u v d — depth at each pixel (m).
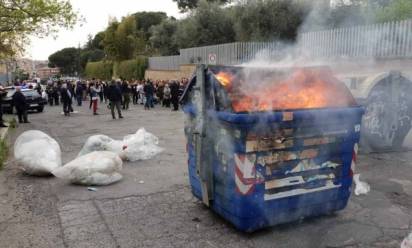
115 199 5.45
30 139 7.18
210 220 4.64
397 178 6.22
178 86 19.72
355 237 4.14
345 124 4.33
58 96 26.45
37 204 5.29
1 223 4.66
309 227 4.39
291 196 4.18
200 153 4.45
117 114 17.97
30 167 6.62
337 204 4.51
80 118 16.78
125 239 4.17
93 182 6.05
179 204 5.21
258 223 4.10
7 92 20.44
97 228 4.47
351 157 4.48
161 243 4.06
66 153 8.82
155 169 7.06
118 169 6.38
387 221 4.54
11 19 15.95
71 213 4.94
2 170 7.15
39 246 4.04
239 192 4.00
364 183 5.88
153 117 16.30
